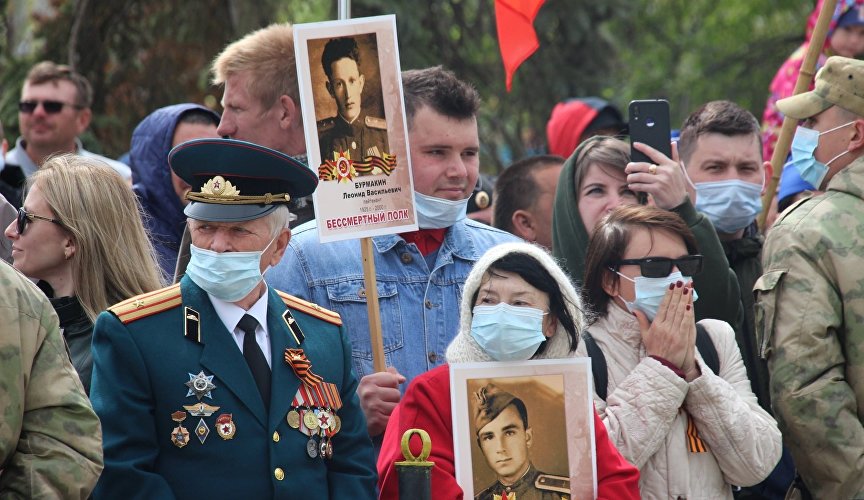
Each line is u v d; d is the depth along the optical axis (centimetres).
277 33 1384
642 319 1161
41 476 859
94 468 881
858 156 1265
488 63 3080
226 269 968
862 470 1142
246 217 972
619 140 1427
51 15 2530
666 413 1105
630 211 1181
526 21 1452
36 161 2005
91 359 1074
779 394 1182
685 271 1158
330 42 1167
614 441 1098
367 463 1010
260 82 1356
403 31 2758
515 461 1038
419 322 1220
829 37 2002
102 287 1109
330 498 986
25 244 1116
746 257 1488
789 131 1505
